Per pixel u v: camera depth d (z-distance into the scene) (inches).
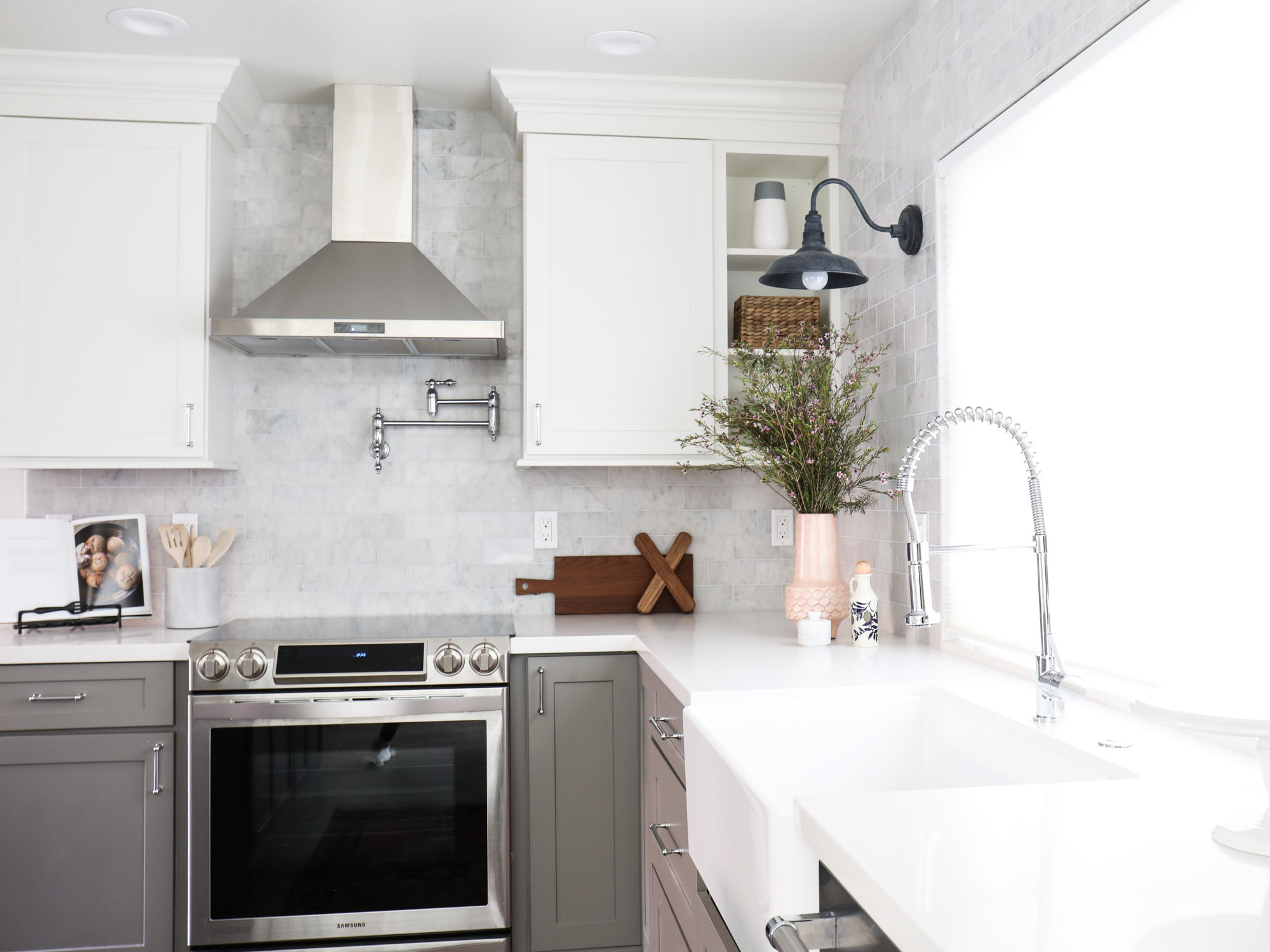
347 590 113.5
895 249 95.5
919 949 27.4
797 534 92.5
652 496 118.3
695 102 108.0
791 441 91.4
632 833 96.6
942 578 85.4
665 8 92.7
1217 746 51.6
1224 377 52.4
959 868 32.0
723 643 91.4
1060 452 68.1
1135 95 59.5
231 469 110.7
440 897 92.9
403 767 93.0
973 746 62.3
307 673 92.2
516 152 114.9
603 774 96.4
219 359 106.3
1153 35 57.7
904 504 61.4
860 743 68.2
